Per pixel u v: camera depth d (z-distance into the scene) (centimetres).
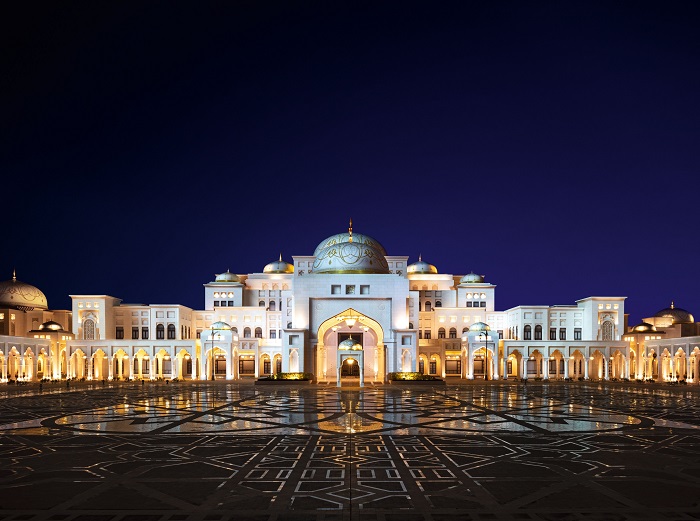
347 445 2269
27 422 3089
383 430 2725
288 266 12119
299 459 1973
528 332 10494
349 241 10156
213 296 11294
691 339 8056
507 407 3994
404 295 8894
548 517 1318
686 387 6994
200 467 1847
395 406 4066
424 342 10338
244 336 10894
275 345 9744
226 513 1348
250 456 2031
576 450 2155
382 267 9406
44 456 2052
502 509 1375
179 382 8000
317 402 4422
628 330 11562
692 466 1861
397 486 1591
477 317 11069
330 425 2922
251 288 11638
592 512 1354
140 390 6122
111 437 2509
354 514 1338
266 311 10962
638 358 9475
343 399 4753
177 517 1321
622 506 1402
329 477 1698
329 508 1384
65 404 4269
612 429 2762
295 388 6506
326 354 9481
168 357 10438
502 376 9700
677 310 12000
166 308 10388
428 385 7256
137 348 9119
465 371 9856
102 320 10119
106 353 9238
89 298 10162
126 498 1478
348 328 9531
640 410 3766
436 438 2458
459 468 1823
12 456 2056
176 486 1597
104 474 1752
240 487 1583
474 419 3203
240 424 2969
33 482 1653
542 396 5200
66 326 10831
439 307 11269
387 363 8688
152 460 1966
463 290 11456
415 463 1902
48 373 8756
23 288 10538
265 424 2967
